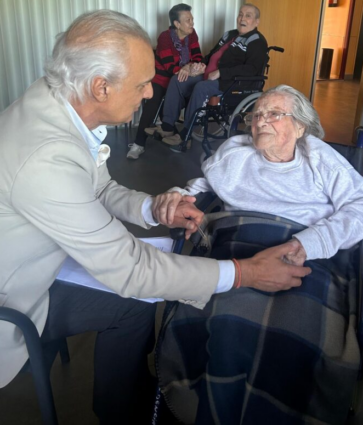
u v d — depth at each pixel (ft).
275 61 16.98
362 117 14.49
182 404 4.35
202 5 17.25
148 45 3.49
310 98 15.71
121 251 3.56
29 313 3.80
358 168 5.52
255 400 3.93
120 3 16.44
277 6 16.31
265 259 4.11
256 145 4.93
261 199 5.07
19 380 5.59
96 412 4.62
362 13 27.96
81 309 4.23
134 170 12.98
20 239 3.56
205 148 12.81
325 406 3.84
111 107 3.56
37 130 3.35
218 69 13.33
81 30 3.33
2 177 3.33
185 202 4.66
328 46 29.76
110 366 4.41
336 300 4.21
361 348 3.84
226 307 4.17
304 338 3.91
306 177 4.95
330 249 4.46
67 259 4.53
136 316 4.28
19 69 16.46
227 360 4.00
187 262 3.83
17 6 15.66
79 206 3.36
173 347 4.36
